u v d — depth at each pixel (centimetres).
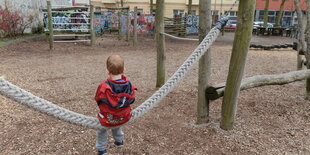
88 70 743
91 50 1159
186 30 1941
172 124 388
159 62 552
